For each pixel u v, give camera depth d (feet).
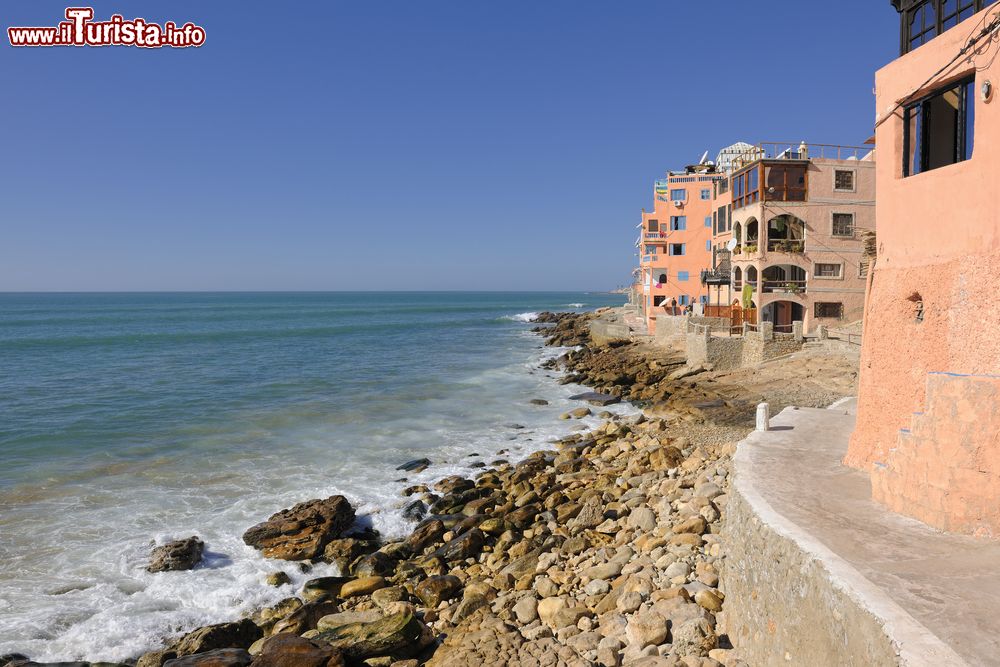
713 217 159.02
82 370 162.71
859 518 31.48
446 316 466.70
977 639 20.80
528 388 133.59
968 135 35.04
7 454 82.69
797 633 26.27
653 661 30.81
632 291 283.59
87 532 57.88
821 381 98.27
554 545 52.42
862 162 123.24
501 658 34.71
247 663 37.29
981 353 32.04
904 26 41.01
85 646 41.65
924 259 36.73
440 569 51.37
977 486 28.96
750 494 34.91
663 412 101.55
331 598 47.98
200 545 54.44
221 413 108.99
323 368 167.63
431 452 84.89
